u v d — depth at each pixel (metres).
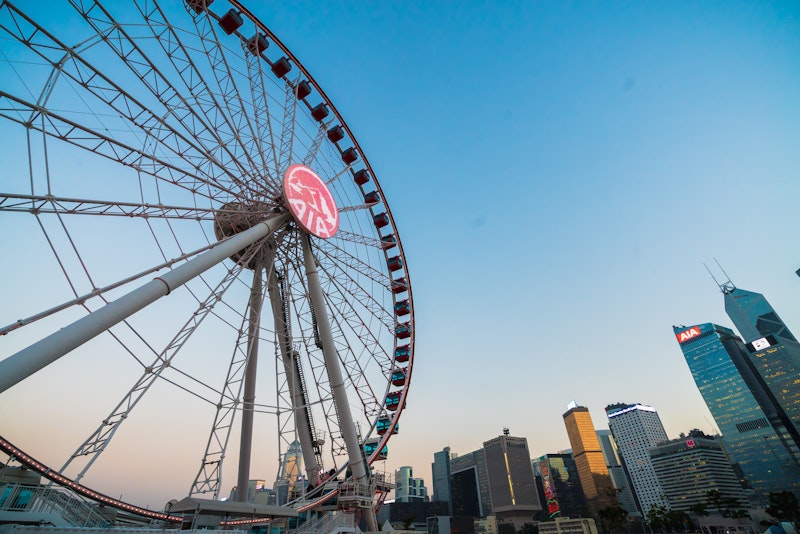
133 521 34.00
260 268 39.47
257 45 39.81
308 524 35.84
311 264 40.00
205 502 25.72
